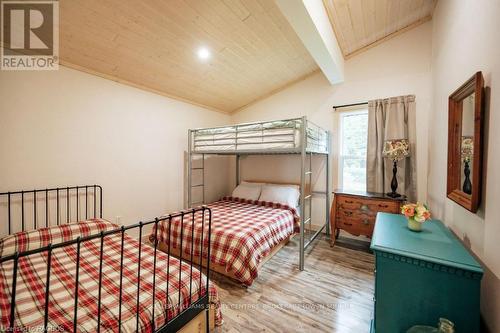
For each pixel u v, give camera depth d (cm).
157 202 336
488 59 114
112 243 199
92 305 115
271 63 312
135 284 135
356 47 311
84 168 259
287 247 302
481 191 117
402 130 279
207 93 365
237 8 208
